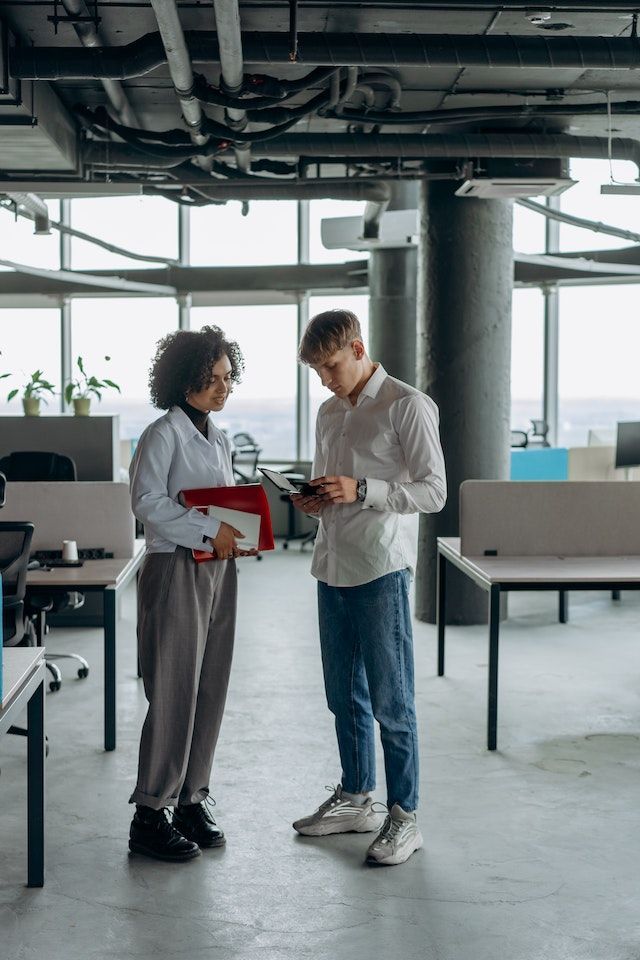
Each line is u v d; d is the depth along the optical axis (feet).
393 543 9.27
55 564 13.93
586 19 14.44
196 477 9.53
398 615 9.34
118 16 14.16
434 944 7.86
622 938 7.97
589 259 32.81
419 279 20.65
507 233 20.20
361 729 10.05
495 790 11.29
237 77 14.17
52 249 36.88
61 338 37.47
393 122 17.80
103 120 17.83
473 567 13.83
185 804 9.77
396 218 28.43
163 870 9.20
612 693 15.48
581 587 12.78
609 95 17.48
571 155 18.54
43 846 8.87
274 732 13.48
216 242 36.37
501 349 20.25
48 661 16.90
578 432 39.78
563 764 12.19
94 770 11.93
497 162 18.51
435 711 14.49
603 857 9.51
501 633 19.93
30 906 8.50
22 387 22.43
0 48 13.80
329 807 10.12
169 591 9.28
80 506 14.84
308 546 33.06
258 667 17.22
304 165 19.97
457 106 18.47
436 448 9.39
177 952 7.74
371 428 9.43
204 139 17.99
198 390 9.54
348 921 8.23
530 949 7.79
